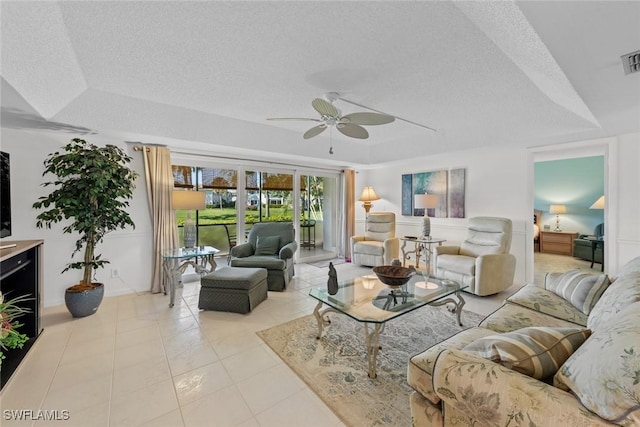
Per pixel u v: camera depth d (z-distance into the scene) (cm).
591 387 78
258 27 167
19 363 191
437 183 501
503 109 312
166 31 171
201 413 152
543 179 636
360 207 618
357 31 171
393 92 264
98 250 327
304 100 285
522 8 107
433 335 239
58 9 151
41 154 289
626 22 114
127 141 338
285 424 144
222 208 438
